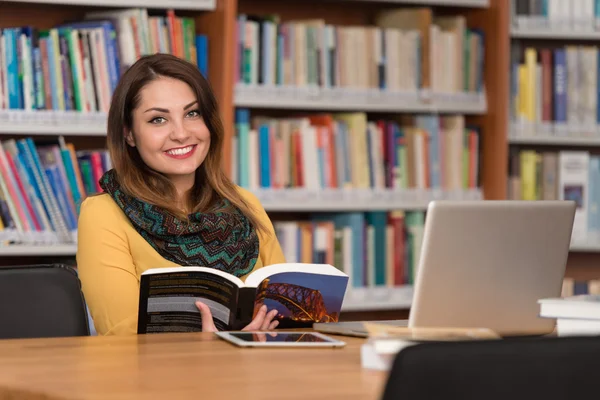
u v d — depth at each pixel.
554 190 4.56
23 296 2.12
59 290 2.15
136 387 1.28
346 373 1.39
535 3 4.51
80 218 2.43
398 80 4.36
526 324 1.89
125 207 2.43
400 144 4.37
